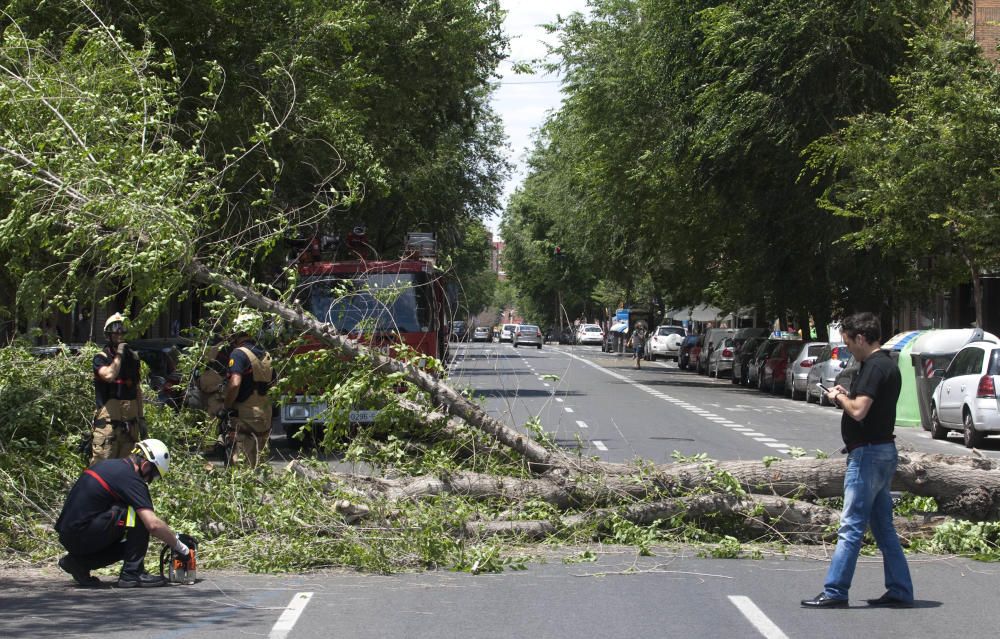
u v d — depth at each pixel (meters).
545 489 11.77
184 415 14.09
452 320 24.88
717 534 11.55
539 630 8.00
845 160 30.50
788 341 40.97
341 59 23.25
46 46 16.23
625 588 9.52
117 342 12.65
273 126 20.16
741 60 36.03
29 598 9.12
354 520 10.97
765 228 40.69
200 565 10.51
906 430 27.03
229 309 12.95
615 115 44.94
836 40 33.72
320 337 12.91
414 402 12.77
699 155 38.81
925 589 9.52
